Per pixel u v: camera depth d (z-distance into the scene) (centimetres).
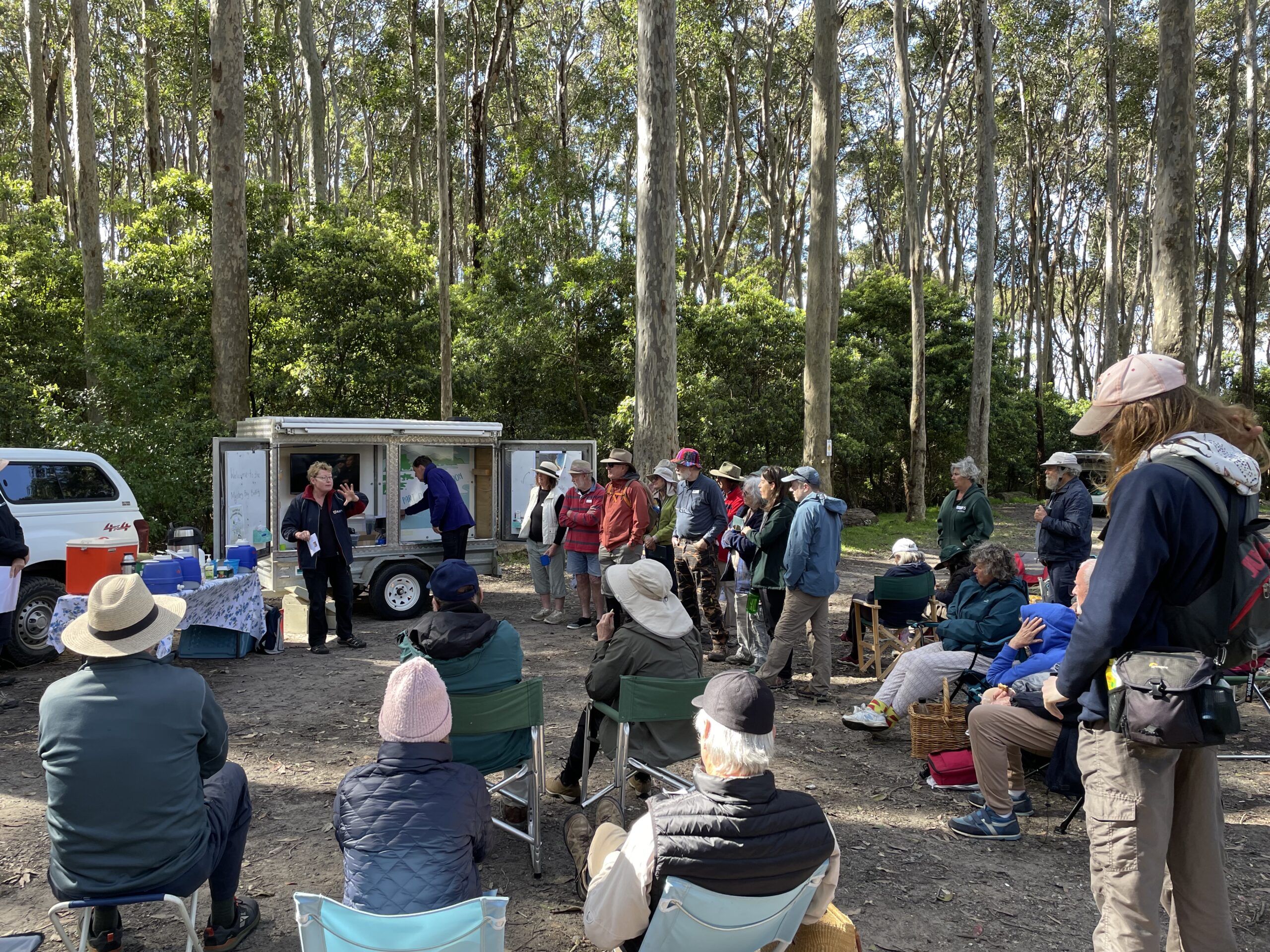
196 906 326
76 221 2428
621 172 3356
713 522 802
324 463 791
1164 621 226
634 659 407
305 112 3547
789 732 581
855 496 2494
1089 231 4603
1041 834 430
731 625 848
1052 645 474
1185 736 211
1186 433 227
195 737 275
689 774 513
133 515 840
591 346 1883
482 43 2898
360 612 978
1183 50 964
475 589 392
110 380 1427
